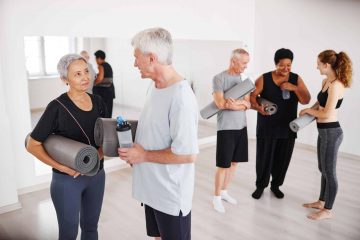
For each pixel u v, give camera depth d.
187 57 4.18
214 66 4.43
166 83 1.32
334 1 3.83
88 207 1.70
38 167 3.15
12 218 2.57
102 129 1.47
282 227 2.40
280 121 2.66
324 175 2.47
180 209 1.36
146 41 1.25
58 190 1.55
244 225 2.43
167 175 1.34
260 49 4.64
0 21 2.71
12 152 2.67
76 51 3.21
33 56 2.98
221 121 2.54
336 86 2.25
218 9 4.27
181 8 3.91
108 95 3.49
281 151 2.78
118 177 3.46
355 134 3.93
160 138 1.34
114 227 2.41
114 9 3.36
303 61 4.24
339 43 3.88
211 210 2.67
